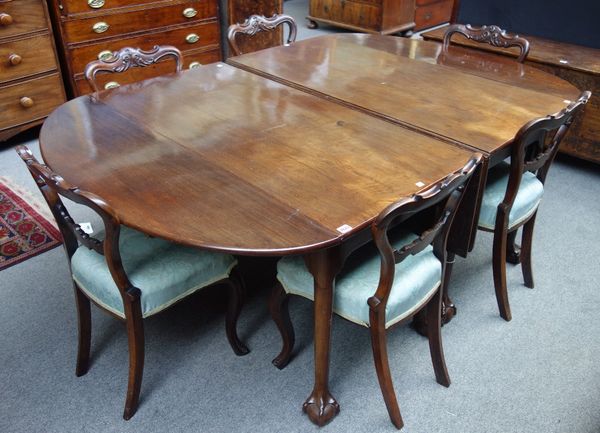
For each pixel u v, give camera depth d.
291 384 1.68
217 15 3.53
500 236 1.81
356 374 1.71
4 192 2.60
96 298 1.50
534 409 1.62
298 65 2.21
